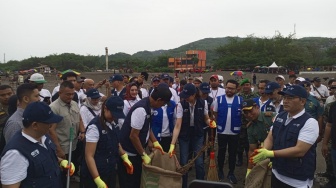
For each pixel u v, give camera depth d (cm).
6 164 256
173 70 6159
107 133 359
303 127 320
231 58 6700
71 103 490
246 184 374
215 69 6825
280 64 6091
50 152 292
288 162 331
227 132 597
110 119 356
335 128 455
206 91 624
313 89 1031
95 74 4634
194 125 541
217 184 179
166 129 578
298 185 329
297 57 6066
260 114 461
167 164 437
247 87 718
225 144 610
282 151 321
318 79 1035
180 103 532
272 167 356
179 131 521
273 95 573
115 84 730
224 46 8231
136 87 621
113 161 373
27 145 267
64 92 467
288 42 7406
